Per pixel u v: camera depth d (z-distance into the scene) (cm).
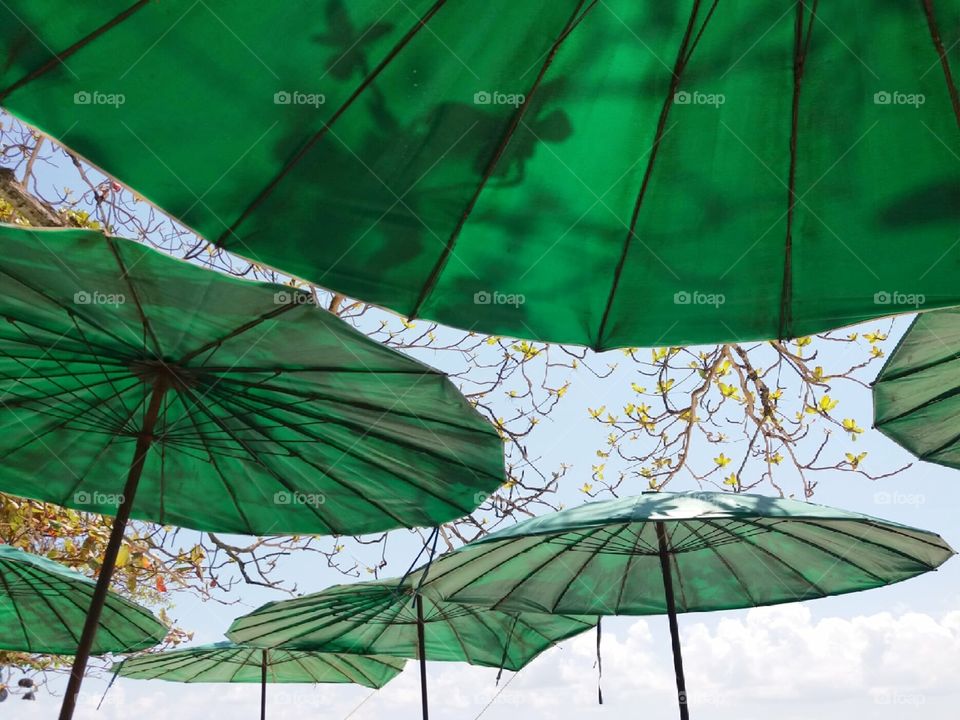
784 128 187
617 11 174
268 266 181
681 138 189
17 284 293
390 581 751
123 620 594
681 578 641
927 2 170
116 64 158
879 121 183
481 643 902
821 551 596
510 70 178
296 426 389
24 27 152
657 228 195
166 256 262
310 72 168
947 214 185
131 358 343
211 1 157
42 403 393
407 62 173
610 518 491
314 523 479
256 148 171
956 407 497
